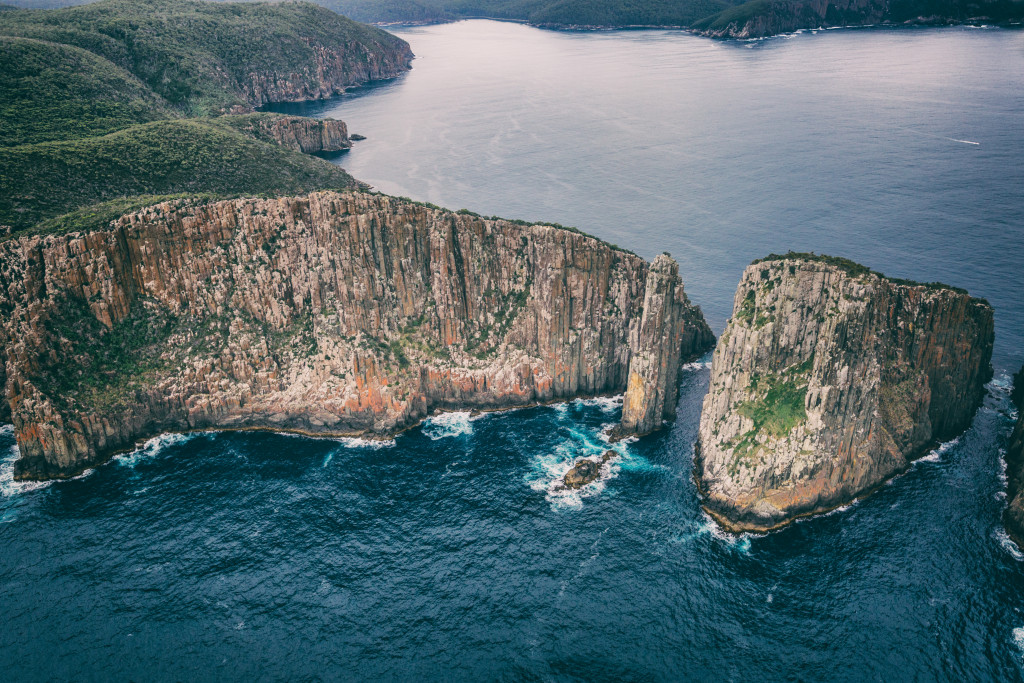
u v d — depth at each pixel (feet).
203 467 387.34
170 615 305.94
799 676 275.18
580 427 409.90
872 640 285.84
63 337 395.55
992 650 280.10
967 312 371.76
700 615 299.58
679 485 363.15
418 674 281.74
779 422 341.82
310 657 288.30
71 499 367.25
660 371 390.63
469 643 292.40
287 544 338.34
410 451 395.75
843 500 345.92
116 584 320.09
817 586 308.40
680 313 389.39
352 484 373.20
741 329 358.02
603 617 300.40
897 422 360.48
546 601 307.99
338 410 406.82
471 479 373.81
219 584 319.06
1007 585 304.91
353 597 312.09
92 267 403.13
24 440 380.58
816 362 333.42
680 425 405.18
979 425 391.24
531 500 358.84
